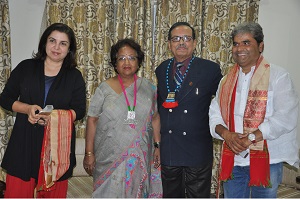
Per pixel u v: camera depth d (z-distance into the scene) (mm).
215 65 2289
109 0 3545
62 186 2041
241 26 1817
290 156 1805
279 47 3963
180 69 2299
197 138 2219
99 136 2199
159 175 2324
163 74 2332
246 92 1860
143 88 2254
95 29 3545
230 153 1909
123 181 2137
